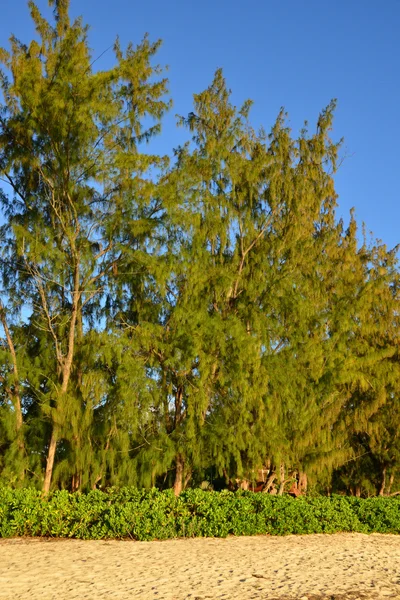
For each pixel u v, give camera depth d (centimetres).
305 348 1734
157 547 1037
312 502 1505
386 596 771
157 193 1606
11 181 1723
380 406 2138
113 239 1650
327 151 1992
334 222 2133
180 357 1623
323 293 1875
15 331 1759
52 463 1586
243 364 1620
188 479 1792
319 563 983
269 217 1869
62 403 1544
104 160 1588
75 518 1150
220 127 1928
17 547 999
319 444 1820
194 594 714
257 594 732
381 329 2188
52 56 1664
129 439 1645
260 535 1273
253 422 1683
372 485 2473
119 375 1558
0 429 1603
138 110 1741
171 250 1642
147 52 1753
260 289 1733
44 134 1591
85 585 739
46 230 1602
